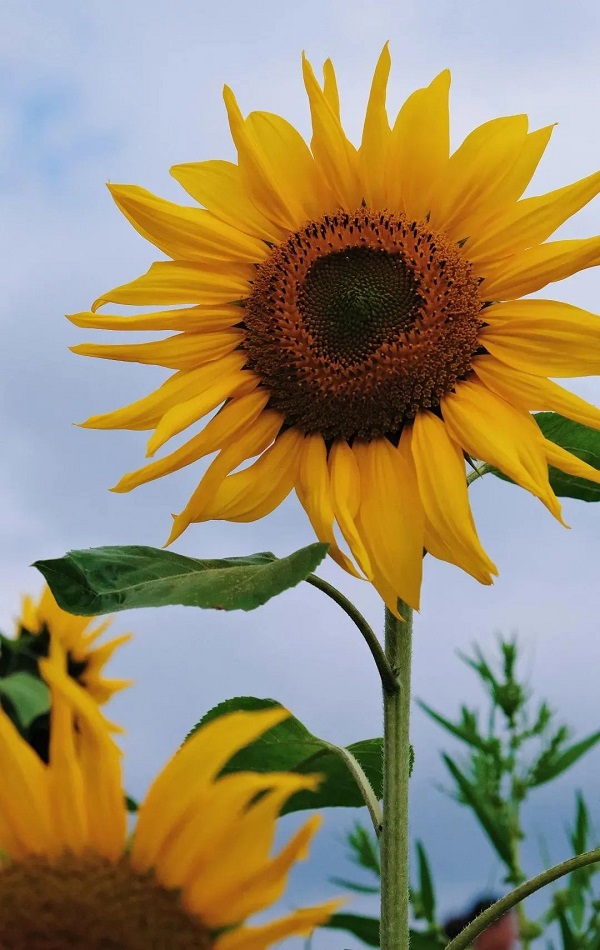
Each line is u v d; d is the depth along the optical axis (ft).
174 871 1.83
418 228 2.60
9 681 2.01
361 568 2.33
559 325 2.48
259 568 2.35
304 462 2.52
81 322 2.56
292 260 2.61
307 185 2.68
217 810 1.84
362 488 2.48
